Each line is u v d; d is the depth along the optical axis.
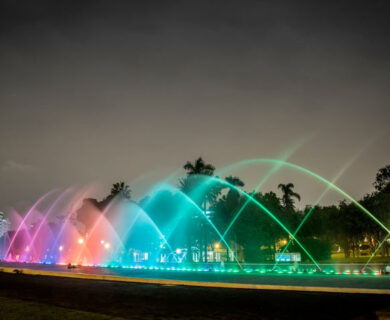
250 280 25.25
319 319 12.28
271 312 13.60
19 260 84.12
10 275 34.72
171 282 24.66
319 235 78.56
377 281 23.66
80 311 13.47
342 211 75.75
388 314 12.45
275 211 72.50
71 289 21.80
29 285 24.55
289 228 73.06
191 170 70.75
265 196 77.75
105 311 13.95
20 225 100.12
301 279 25.66
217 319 12.42
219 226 67.75
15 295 19.06
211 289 21.09
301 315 12.98
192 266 50.28
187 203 68.94
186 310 14.13
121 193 84.12
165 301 16.50
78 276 31.61
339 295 17.86
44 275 34.56
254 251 66.06
